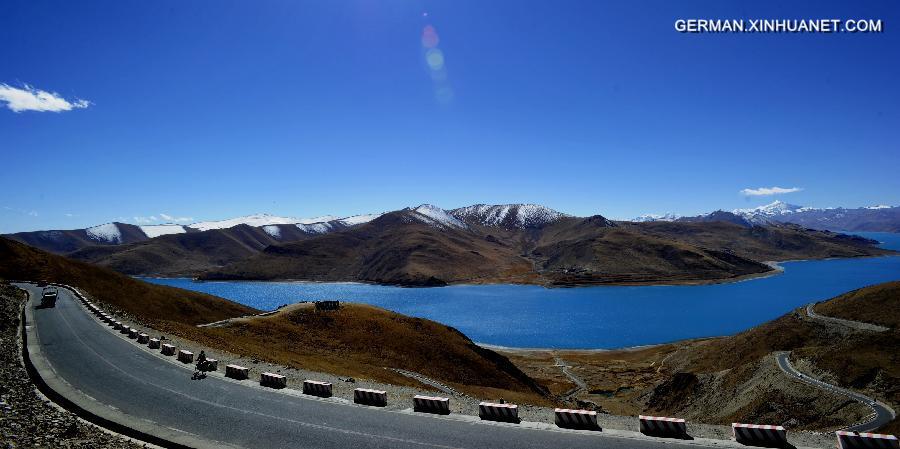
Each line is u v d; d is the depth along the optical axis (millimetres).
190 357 37500
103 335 45688
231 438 22031
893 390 54719
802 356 71438
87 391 28438
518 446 21188
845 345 68188
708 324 187375
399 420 25031
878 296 104062
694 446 20906
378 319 97812
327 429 23500
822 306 112188
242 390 30438
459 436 22531
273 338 77375
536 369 126500
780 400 61531
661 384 92625
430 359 86562
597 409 79438
